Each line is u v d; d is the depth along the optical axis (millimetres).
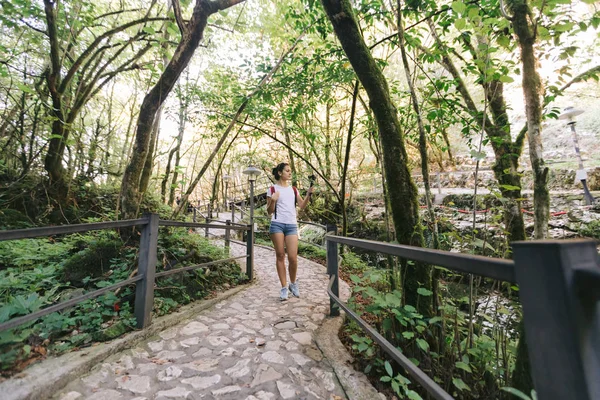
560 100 11625
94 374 1680
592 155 10133
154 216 2389
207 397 1560
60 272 2861
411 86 2340
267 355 2059
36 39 4328
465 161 12398
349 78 3965
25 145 4500
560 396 637
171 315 2621
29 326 1820
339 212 9594
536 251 699
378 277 2109
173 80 3424
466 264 954
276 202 3418
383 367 1925
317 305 3230
